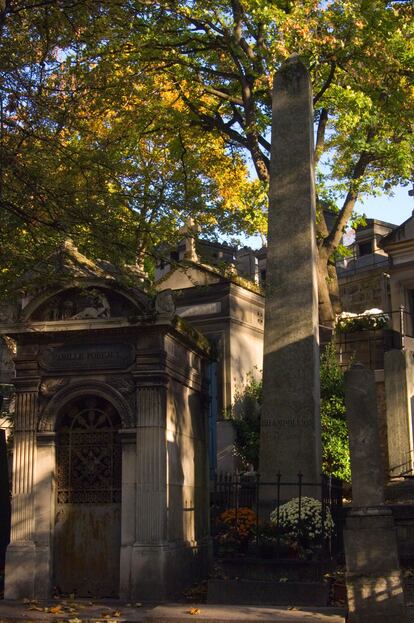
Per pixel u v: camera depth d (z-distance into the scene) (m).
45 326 11.16
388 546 8.86
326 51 17.84
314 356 12.85
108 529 10.92
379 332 18.59
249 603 9.58
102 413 11.28
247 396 19.22
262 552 10.00
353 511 9.02
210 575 11.49
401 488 14.09
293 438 12.60
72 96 12.03
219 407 18.78
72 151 11.52
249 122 19.38
